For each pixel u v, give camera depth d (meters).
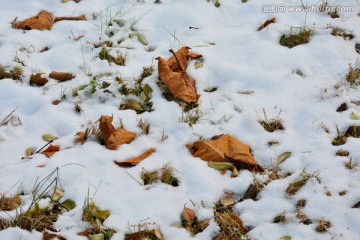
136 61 5.38
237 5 6.07
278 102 4.80
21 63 5.31
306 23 5.71
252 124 4.54
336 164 4.12
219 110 4.74
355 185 3.93
